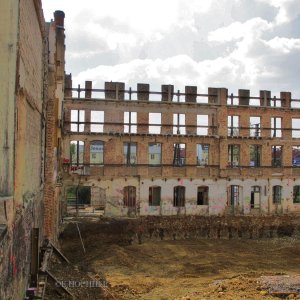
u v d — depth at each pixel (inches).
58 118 1333.7
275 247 1599.4
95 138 1845.5
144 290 950.4
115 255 1291.8
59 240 1402.6
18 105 446.0
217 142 1974.7
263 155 2033.7
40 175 829.2
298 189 2113.7
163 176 1905.8
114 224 1600.6
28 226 577.6
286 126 2063.2
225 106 1983.3
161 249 1489.9
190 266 1253.7
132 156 1980.8
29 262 610.9
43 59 840.3
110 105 1870.1
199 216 1834.4
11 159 399.9
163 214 1893.5
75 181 1818.4
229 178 1983.3
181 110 1940.2
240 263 1307.8
